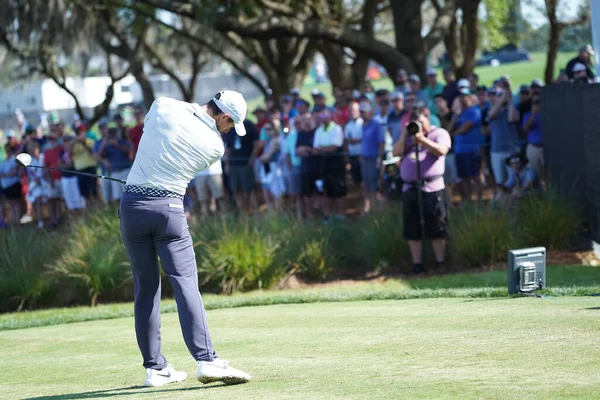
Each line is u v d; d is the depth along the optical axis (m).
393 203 24.72
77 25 43.09
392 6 38.22
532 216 22.59
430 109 29.50
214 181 28.66
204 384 9.37
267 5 38.88
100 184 31.73
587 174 21.75
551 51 42.06
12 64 45.75
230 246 22.98
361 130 28.31
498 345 10.00
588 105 21.36
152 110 9.51
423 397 7.61
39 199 32.31
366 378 8.74
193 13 36.84
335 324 13.24
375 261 23.36
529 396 7.36
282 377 9.26
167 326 15.41
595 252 21.70
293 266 23.45
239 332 13.36
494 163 26.11
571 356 9.04
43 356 12.85
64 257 24.17
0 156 44.91
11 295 23.55
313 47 48.69
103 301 23.52
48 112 72.62
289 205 28.02
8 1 40.34
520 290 15.10
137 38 46.31
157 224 9.43
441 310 13.68
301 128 27.66
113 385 9.81
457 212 23.89
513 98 28.06
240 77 70.06
